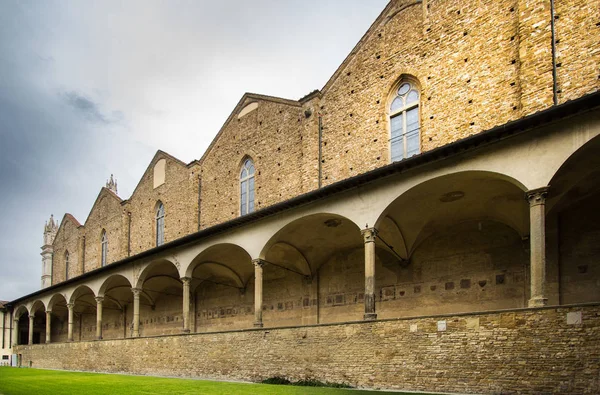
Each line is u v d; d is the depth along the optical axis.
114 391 14.80
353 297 24.70
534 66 17.14
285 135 27.70
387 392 13.55
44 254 56.59
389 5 23.47
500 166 14.70
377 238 22.33
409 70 22.00
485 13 19.72
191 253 26.77
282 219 21.73
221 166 32.53
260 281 22.12
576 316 11.67
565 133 13.51
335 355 16.64
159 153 39.44
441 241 21.94
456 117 19.92
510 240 19.95
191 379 20.62
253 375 19.36
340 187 18.84
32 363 40.47
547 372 11.88
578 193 16.83
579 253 17.53
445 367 13.75
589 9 16.28
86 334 47.69
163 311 37.66
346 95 24.62
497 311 13.02
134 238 40.66
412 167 16.84
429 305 21.69
